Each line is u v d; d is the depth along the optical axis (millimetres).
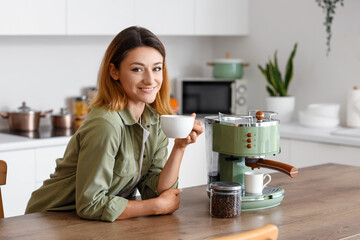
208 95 4664
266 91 4840
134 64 1805
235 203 1840
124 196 2053
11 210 3379
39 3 3660
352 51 4309
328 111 4227
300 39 4613
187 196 2115
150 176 2053
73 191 1931
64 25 3787
